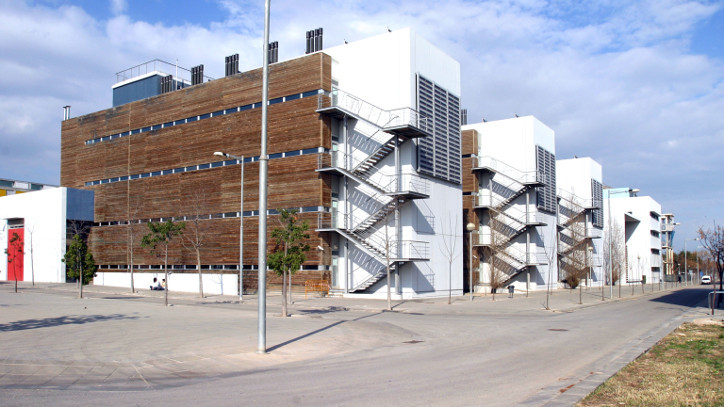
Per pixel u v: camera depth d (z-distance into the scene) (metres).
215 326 19.62
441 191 44.34
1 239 63.75
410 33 40.59
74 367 11.73
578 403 8.23
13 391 9.41
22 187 81.25
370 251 38.75
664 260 124.69
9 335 16.58
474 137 55.38
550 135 61.22
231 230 45.47
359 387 9.91
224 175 46.38
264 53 14.59
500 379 10.70
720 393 8.88
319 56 41.50
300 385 10.16
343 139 42.00
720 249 45.25
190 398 9.01
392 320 24.53
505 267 54.09
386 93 41.09
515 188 55.34
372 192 41.19
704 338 16.94
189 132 49.38
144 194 52.62
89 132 58.53
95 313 24.70
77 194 57.03
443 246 44.16
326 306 32.47
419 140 41.12
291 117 42.34
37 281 58.50
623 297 47.97
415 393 9.37
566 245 68.88
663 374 10.64
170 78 57.78
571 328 21.34
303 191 41.44
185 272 48.56
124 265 53.97
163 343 15.26
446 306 34.38
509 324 23.14
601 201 80.69
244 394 9.34
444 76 45.34
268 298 38.62
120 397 9.07
